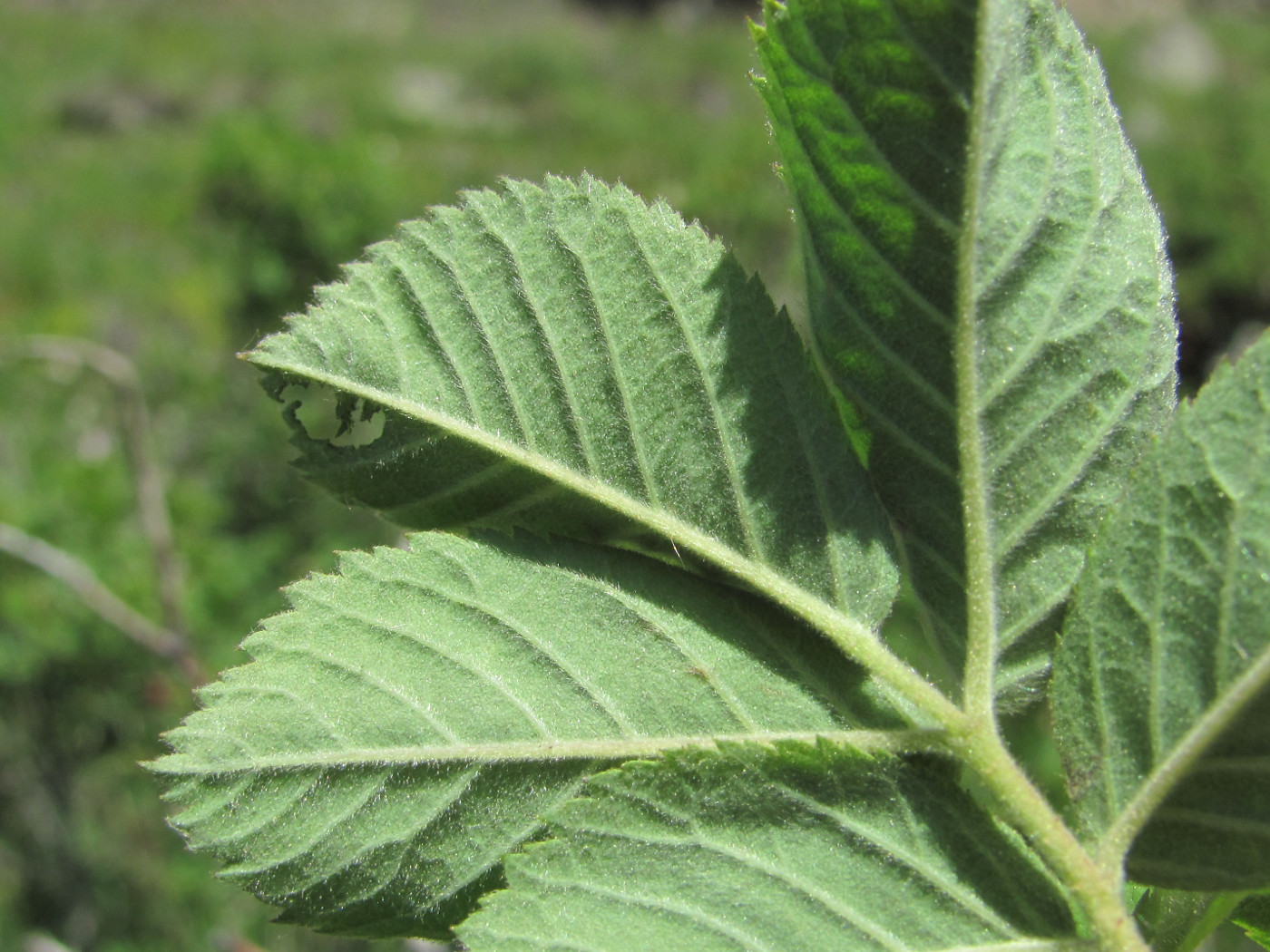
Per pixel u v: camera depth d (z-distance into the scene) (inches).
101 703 9.3
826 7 2.3
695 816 2.2
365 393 2.6
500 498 2.6
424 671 2.4
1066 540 2.4
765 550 2.5
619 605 2.5
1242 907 2.4
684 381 2.5
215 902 8.6
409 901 2.4
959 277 2.4
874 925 2.2
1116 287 2.4
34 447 11.9
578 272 2.6
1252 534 2.1
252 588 10.6
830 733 2.3
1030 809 2.2
